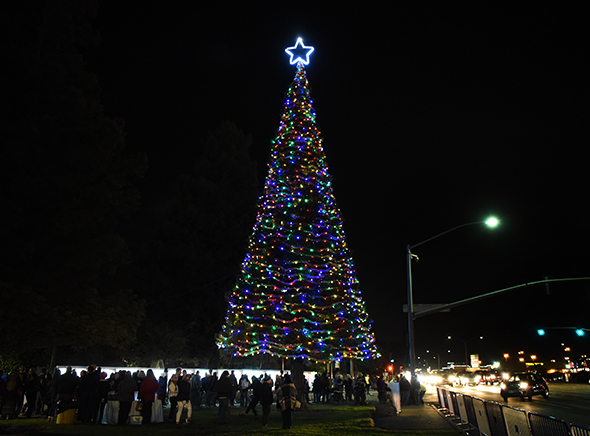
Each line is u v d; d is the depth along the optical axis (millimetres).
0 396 18234
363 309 28734
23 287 13508
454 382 69562
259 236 27875
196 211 42938
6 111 14047
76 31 17359
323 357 26109
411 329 28312
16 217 13297
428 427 16984
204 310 41219
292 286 26172
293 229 26484
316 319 25922
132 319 18766
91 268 16078
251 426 17312
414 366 28266
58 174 14438
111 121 15758
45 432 15086
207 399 26156
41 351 32969
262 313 26234
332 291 26609
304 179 27094
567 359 129375
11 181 13359
